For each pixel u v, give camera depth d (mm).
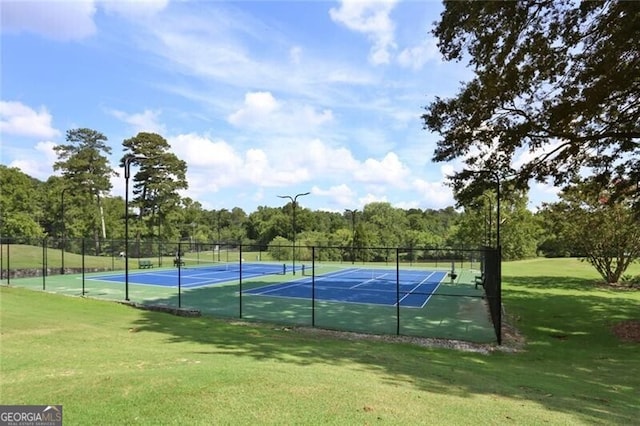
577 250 28234
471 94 13422
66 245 51094
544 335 12961
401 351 9961
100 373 5906
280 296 20938
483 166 15586
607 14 10375
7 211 54344
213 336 10773
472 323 14547
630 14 9320
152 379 5344
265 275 32500
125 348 8367
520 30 11391
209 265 43938
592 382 7754
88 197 61062
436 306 18203
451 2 11805
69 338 9297
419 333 12875
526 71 11781
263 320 14617
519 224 49781
